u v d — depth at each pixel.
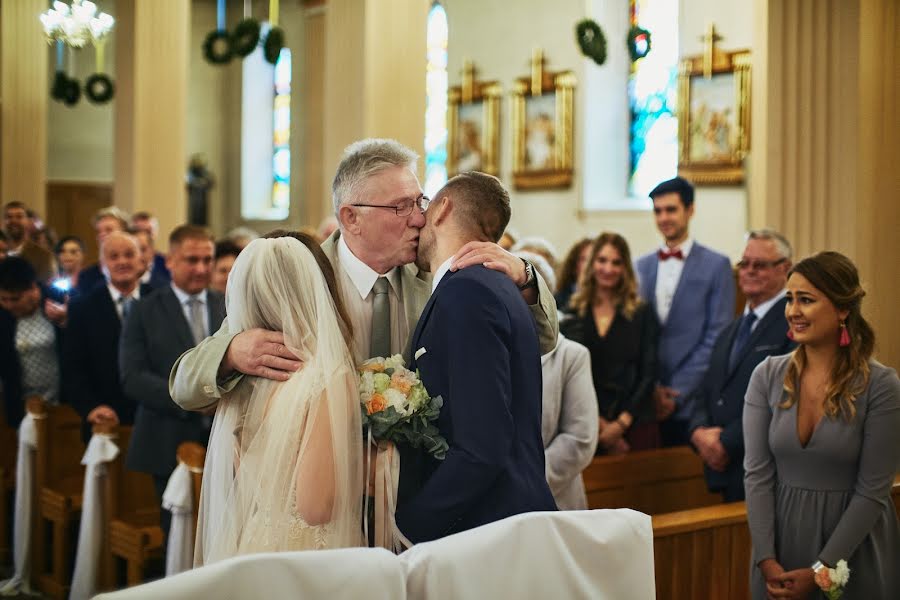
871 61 6.25
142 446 4.88
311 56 19.20
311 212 19.06
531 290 2.82
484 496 2.42
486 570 1.99
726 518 3.98
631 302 5.54
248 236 6.43
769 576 3.49
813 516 3.48
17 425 6.54
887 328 6.26
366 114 8.48
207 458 2.67
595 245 5.57
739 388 4.81
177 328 5.04
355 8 8.55
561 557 2.08
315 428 2.37
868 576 3.45
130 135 11.34
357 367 2.56
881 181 6.31
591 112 13.73
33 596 5.86
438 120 15.96
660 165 13.15
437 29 15.96
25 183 14.15
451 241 2.71
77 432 6.05
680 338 5.96
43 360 6.60
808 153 6.40
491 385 2.38
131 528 5.10
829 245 6.36
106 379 5.79
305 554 1.79
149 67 11.34
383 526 2.45
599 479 4.78
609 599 2.15
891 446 3.39
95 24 9.66
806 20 6.36
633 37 7.58
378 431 2.43
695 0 12.12
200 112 21.70
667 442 6.00
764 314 4.88
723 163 11.70
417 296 2.90
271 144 21.80
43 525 6.00
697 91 12.01
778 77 6.45
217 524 2.55
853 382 3.44
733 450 4.73
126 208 11.41
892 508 3.49
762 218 7.64
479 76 15.29
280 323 2.56
